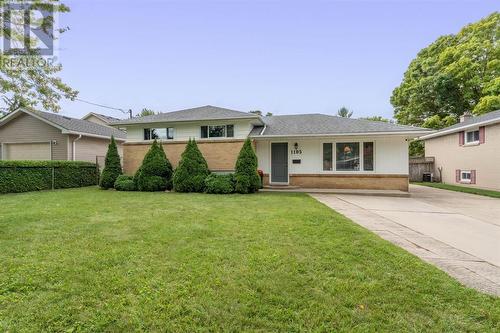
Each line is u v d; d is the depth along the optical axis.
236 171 12.22
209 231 5.32
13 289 2.97
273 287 3.06
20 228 5.50
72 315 2.53
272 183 14.02
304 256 4.00
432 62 24.69
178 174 12.54
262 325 2.43
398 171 12.62
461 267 3.75
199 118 13.60
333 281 3.22
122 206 8.29
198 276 3.32
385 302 2.78
